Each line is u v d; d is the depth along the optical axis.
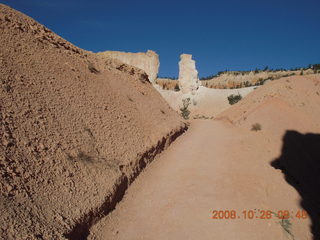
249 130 19.78
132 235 7.30
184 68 67.12
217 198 8.94
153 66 57.03
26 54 10.28
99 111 11.38
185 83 66.75
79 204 6.88
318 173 14.68
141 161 11.14
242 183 9.97
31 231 5.25
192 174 11.00
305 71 100.56
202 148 14.85
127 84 16.72
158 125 15.25
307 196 10.38
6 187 5.70
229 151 13.95
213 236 7.11
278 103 23.81
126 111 13.45
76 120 9.62
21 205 5.61
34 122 7.93
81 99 10.96
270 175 10.94
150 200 9.09
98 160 8.85
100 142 9.74
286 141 17.75
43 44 11.88
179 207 8.48
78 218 6.51
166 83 93.25
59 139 8.20
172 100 65.12
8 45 9.80
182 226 7.57
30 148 7.08
